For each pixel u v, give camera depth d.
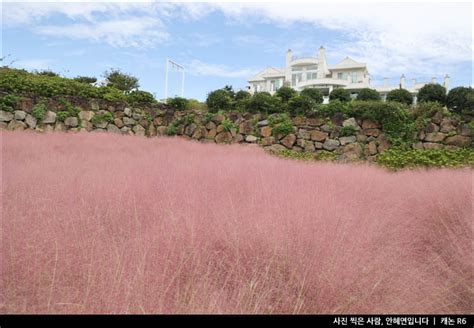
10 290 1.35
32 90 8.41
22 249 1.56
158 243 1.78
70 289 1.38
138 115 10.29
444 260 2.22
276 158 6.56
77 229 1.91
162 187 3.06
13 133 6.67
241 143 9.48
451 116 7.84
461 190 3.32
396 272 1.84
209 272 1.64
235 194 3.05
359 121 8.49
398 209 3.04
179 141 8.80
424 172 5.11
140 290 1.38
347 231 2.14
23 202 2.27
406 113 8.20
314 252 1.80
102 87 9.98
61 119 8.72
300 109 9.09
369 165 6.66
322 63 37.66
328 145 8.65
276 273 1.70
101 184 2.95
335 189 3.52
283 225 2.03
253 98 9.65
